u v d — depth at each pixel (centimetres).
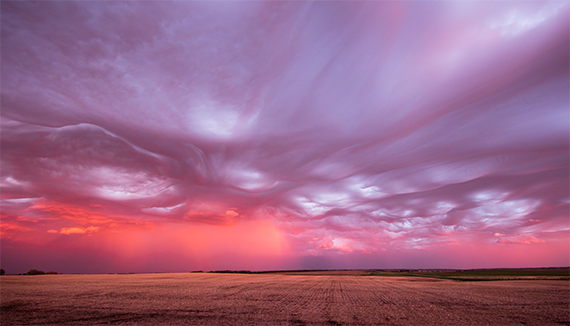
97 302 1998
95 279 4572
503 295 2994
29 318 1446
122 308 1789
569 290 3612
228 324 1420
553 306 2220
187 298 2341
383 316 1722
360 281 5494
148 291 2842
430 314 1819
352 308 2005
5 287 2894
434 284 4753
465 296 2886
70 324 1341
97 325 1330
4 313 1561
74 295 2364
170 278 5412
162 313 1655
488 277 7250
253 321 1502
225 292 2911
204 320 1498
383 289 3703
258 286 3803
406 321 1594
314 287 3859
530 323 1598
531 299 2650
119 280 4438
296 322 1497
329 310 1895
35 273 7025
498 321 1639
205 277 6028
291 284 4369
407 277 7431
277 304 2120
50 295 2323
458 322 1598
